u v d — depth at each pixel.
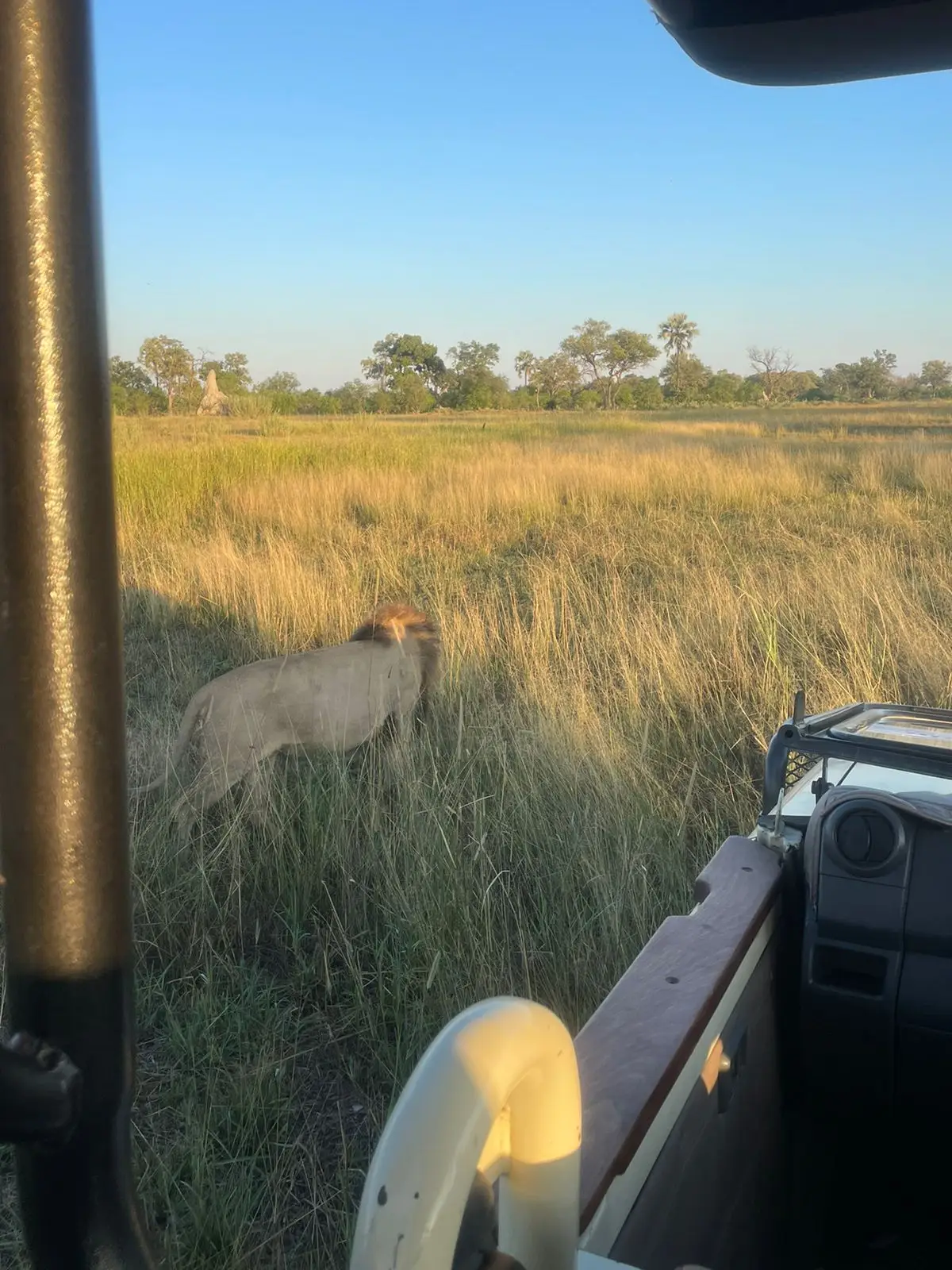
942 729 2.27
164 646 8.20
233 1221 2.69
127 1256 0.73
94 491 0.68
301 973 3.88
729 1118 1.68
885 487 17.06
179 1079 3.34
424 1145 0.68
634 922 3.97
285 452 19.89
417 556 11.75
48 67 0.63
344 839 4.52
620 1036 1.41
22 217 0.64
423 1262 0.66
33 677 0.67
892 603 7.70
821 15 0.97
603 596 8.98
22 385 0.65
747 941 1.72
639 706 6.08
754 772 5.39
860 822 1.84
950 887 1.78
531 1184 0.82
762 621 7.46
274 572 9.39
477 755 5.28
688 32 1.03
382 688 5.36
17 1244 2.57
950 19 0.97
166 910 4.12
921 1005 1.78
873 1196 2.09
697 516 14.75
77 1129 0.70
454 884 4.09
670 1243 1.40
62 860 0.68
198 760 4.95
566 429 40.25
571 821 4.56
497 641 7.35
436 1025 3.47
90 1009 0.70
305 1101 3.31
